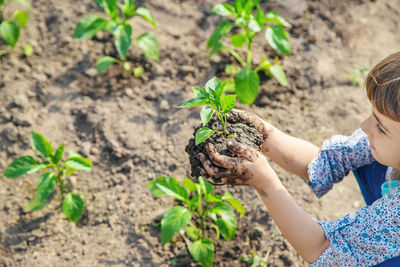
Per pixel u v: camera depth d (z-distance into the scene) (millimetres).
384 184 1777
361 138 1921
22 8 3625
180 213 2420
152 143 3045
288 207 1647
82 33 3150
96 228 2742
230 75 3377
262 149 2004
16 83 3254
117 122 3113
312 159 1982
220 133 1788
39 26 3549
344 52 3598
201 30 3619
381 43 3666
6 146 3023
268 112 3234
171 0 3764
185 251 2650
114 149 2996
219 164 1630
